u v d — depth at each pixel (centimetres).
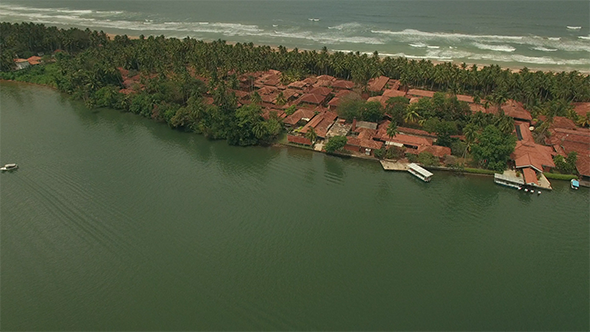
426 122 11275
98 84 14888
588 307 6256
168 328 5781
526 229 8044
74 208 8488
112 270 6856
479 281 6744
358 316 6028
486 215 8475
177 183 9512
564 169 9644
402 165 10225
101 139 11912
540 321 6003
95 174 9869
